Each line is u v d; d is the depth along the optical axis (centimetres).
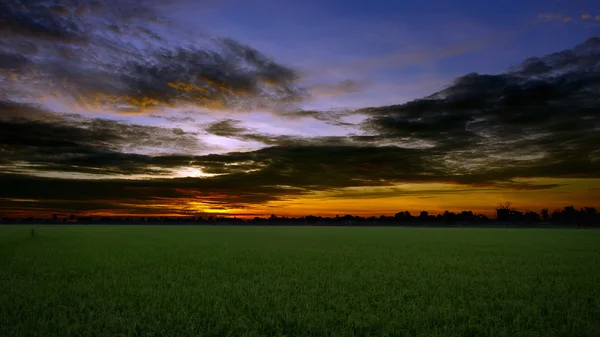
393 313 920
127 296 1093
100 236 4550
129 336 753
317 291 1176
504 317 909
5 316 866
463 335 812
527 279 1400
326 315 897
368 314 901
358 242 3569
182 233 5778
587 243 3369
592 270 1614
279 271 1570
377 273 1520
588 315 923
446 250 2633
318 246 3016
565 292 1152
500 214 12044
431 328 849
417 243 3400
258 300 1038
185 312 887
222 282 1318
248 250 2605
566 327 825
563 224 11019
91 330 786
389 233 5962
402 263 1878
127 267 1683
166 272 1552
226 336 772
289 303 993
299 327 827
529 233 5791
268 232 6438
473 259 2055
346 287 1240
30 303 1009
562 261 1959
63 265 1739
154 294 1095
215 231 6894
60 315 866
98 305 985
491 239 4069
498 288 1231
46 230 6638
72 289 1183
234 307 975
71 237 4238
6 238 3925
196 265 1762
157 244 3170
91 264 1770
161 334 782
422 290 1202
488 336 793
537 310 955
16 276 1435
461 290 1178
